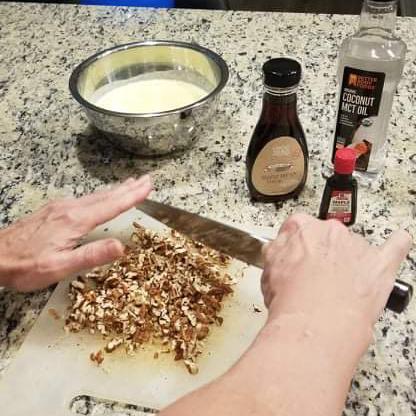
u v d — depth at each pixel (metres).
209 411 0.43
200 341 0.66
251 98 1.08
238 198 0.86
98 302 0.70
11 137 1.03
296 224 0.59
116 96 1.00
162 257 0.75
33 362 0.65
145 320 0.68
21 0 1.61
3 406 0.61
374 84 0.78
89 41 1.32
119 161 0.95
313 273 0.52
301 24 1.31
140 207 0.82
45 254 0.69
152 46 1.01
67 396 0.62
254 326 0.68
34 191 0.90
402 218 0.81
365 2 0.79
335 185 0.76
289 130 0.78
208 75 0.99
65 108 1.10
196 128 0.91
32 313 0.71
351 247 0.56
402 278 0.72
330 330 0.48
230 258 0.75
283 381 0.45
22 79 1.20
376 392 0.61
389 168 0.90
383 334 0.66
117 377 0.64
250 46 1.25
